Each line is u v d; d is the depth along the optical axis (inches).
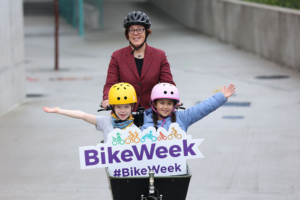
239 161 534.0
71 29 2032.5
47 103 858.8
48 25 2121.1
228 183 470.9
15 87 845.2
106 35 1888.5
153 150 303.7
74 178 500.7
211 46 1560.0
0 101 775.7
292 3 1300.4
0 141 637.3
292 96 868.6
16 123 728.3
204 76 1105.4
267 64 1235.9
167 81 364.5
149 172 287.7
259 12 1333.7
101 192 458.9
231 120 711.7
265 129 657.0
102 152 301.7
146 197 290.0
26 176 508.1
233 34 1541.6
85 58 1443.2
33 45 1707.7
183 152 305.4
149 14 2237.9
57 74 1177.4
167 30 1915.6
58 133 673.6
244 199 429.7
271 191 446.3
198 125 689.6
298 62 1133.7
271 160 532.7
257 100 841.5
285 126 667.4
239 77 1078.4
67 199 442.6
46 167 535.5
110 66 367.9
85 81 1073.5
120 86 318.7
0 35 767.1
